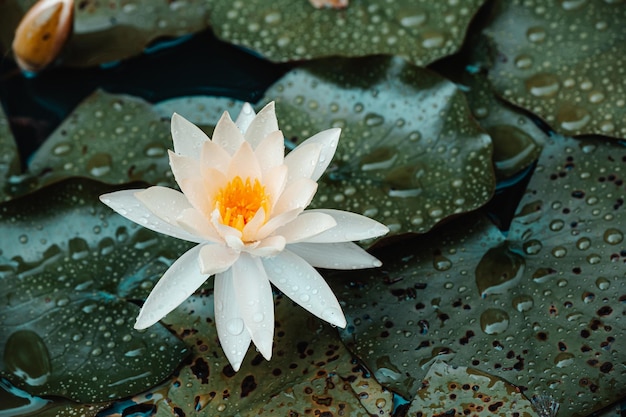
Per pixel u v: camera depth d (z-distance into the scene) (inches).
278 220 34.1
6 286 36.1
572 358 35.3
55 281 36.2
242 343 34.4
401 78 37.2
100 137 37.3
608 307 35.6
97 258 36.3
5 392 35.4
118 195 34.9
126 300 36.0
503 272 36.0
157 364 35.5
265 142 34.7
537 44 37.6
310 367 35.5
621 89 37.1
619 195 36.4
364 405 35.1
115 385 35.3
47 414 35.2
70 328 35.8
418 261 36.3
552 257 36.0
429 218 36.1
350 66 37.4
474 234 36.4
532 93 37.3
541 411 35.0
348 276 36.2
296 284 34.7
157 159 37.1
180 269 34.6
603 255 35.9
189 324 35.8
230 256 34.4
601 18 37.6
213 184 34.7
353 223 34.8
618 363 35.3
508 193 36.9
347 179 36.6
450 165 36.5
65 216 36.6
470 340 35.6
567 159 36.7
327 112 37.2
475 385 35.2
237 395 35.2
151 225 34.8
